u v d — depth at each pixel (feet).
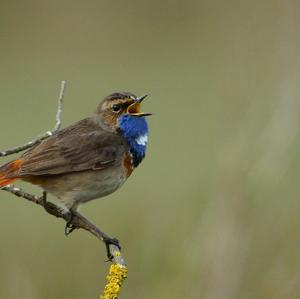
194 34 85.35
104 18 85.66
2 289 43.68
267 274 42.09
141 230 49.42
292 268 42.34
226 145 47.37
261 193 43.96
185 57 82.99
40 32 85.05
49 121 70.03
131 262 45.91
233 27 70.08
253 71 51.90
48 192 35.60
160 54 84.43
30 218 55.31
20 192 34.42
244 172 44.24
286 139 45.57
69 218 35.01
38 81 78.89
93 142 36.09
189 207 46.52
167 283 42.55
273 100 47.70
